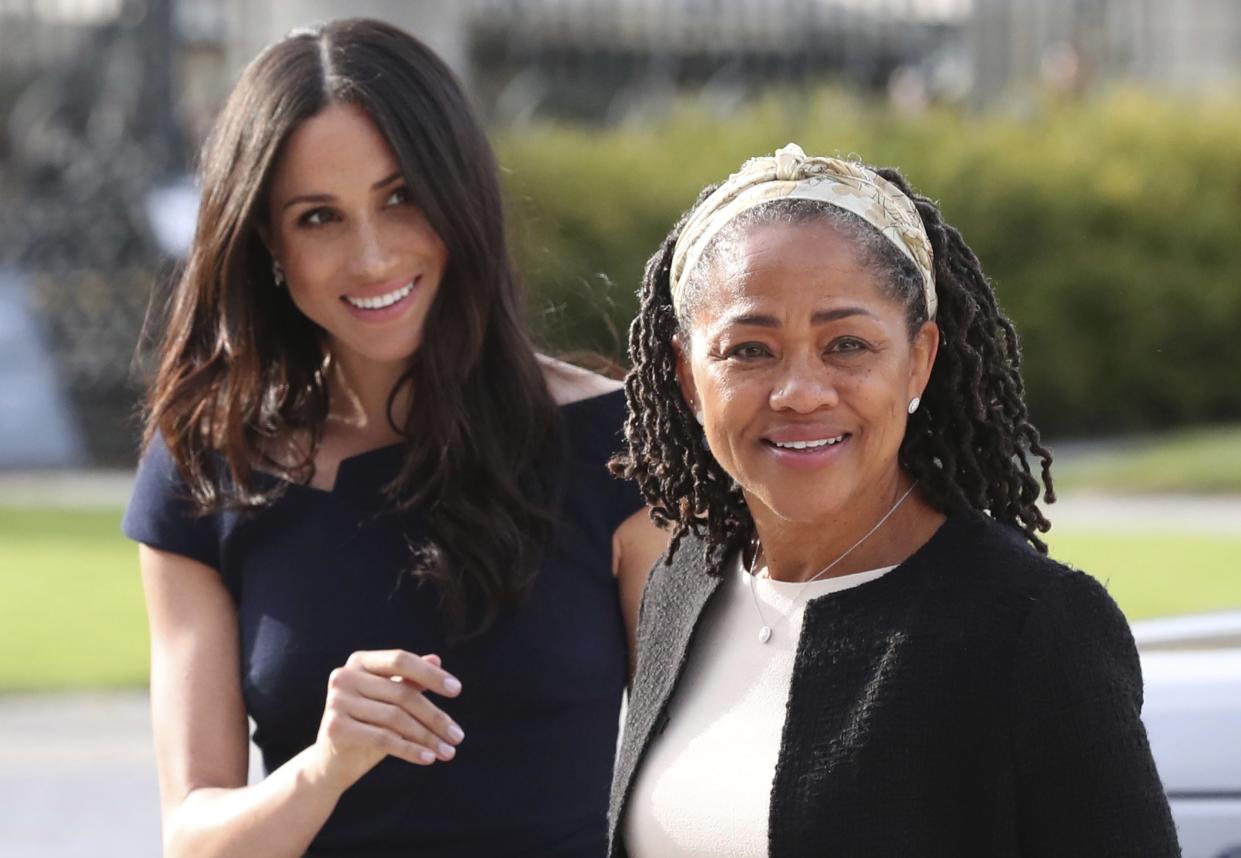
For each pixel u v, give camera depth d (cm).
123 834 1405
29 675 1777
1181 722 608
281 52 646
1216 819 581
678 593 539
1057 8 3984
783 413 472
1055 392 3288
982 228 3278
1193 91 3775
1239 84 3812
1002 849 450
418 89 639
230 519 655
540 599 638
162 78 3669
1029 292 3288
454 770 627
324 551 646
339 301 643
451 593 628
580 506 650
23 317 3303
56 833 1405
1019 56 3975
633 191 3128
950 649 455
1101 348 3316
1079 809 442
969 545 474
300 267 643
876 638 470
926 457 497
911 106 3547
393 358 648
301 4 3162
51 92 3962
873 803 456
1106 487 2766
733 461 485
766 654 500
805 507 478
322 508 652
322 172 632
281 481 655
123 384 3269
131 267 3331
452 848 627
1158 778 450
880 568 492
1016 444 505
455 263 646
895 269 475
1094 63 3859
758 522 508
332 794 561
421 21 3186
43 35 4016
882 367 473
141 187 3416
